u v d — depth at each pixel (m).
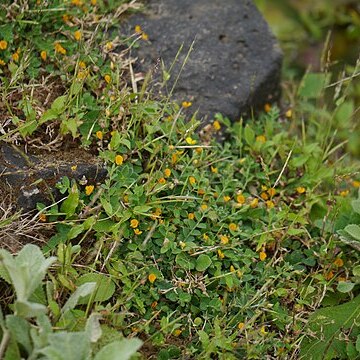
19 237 3.58
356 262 3.98
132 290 3.50
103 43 4.40
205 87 4.64
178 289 3.65
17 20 4.24
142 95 4.08
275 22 6.61
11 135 3.82
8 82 4.10
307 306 3.83
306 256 4.07
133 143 3.95
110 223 3.71
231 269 3.76
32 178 3.68
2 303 3.43
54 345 2.93
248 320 3.67
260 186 4.30
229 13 5.00
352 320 3.79
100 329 3.15
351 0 6.84
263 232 3.90
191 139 4.11
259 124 4.69
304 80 5.14
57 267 3.49
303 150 4.45
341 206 4.20
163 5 4.93
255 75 4.81
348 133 4.98
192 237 3.80
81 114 3.88
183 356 3.46
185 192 3.95
